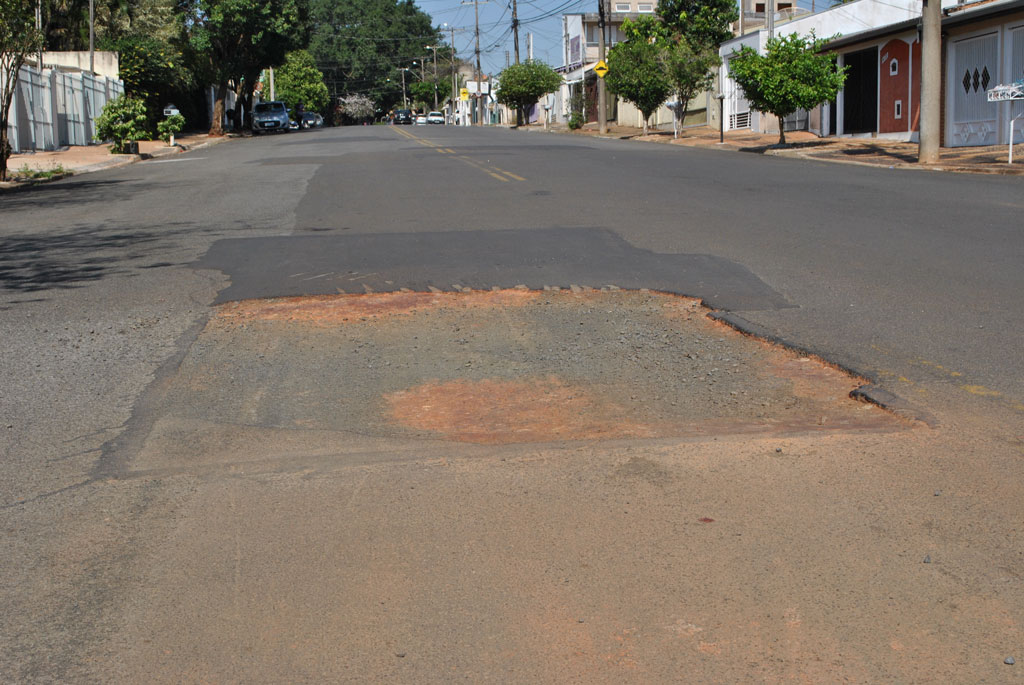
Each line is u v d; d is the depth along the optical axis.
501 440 5.20
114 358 6.99
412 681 2.99
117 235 12.60
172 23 45.53
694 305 8.39
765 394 5.94
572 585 3.55
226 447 5.18
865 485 4.40
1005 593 3.44
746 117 41.16
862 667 3.02
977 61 26.06
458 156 25.44
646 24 45.56
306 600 3.49
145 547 3.95
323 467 4.81
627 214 13.64
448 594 3.51
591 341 7.34
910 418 5.29
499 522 4.10
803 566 3.65
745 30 51.81
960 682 2.94
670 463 4.73
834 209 13.66
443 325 7.87
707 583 3.54
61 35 41.62
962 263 9.59
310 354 7.09
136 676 3.05
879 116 30.80
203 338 7.52
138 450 5.14
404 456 4.94
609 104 60.34
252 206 15.39
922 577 3.56
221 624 3.34
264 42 49.38
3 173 21.58
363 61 116.69
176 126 38.28
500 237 11.83
